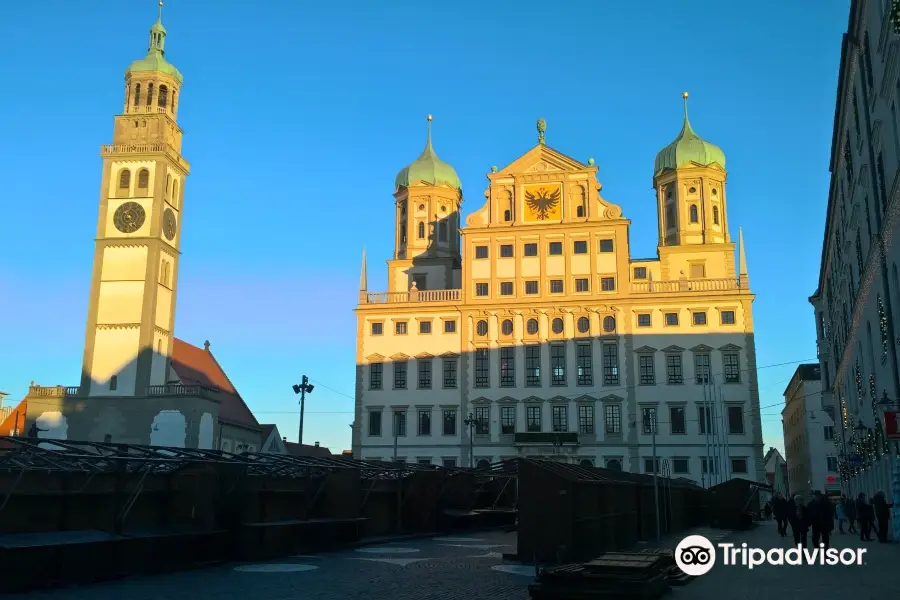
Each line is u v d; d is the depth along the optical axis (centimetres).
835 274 5888
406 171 10612
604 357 8738
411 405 9038
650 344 8681
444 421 8938
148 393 7719
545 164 9312
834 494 11106
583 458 8562
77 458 2336
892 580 2239
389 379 9144
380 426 9069
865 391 4569
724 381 8488
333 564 2720
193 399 7619
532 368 8862
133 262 8038
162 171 8219
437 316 9188
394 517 4172
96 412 7738
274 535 2933
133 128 8419
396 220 10681
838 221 5206
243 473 2834
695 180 9581
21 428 8650
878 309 3762
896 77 2862
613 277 8888
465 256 9256
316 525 3219
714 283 8750
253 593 2022
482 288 9162
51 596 1955
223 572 2478
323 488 3447
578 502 2898
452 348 9094
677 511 4712
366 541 3575
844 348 5566
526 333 8944
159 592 2034
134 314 7912
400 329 9250
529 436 8644
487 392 8888
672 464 8400
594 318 8838
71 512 2498
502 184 9375
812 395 11612
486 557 3011
